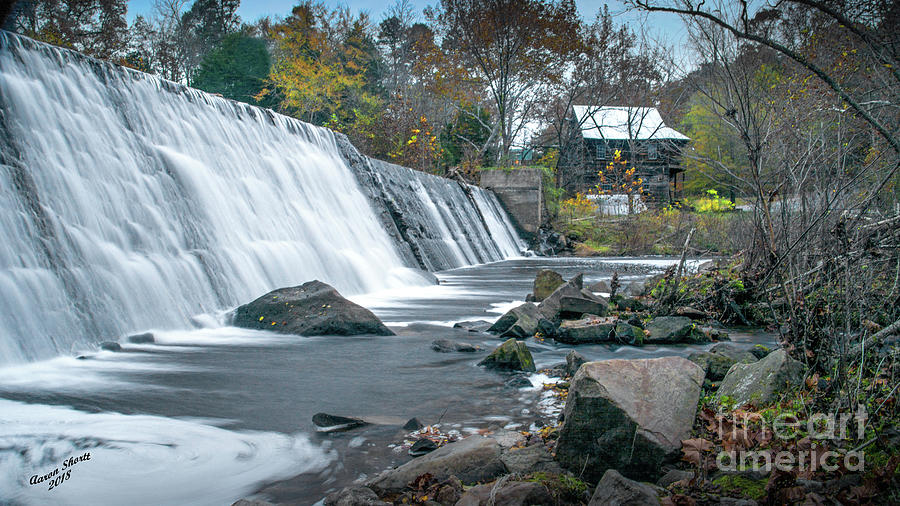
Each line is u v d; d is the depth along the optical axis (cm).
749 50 872
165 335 877
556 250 3972
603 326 884
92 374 631
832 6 641
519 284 1858
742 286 1041
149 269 952
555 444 400
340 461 401
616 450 368
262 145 1620
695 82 990
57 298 766
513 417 504
